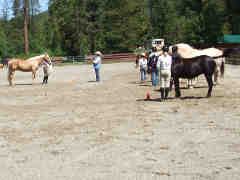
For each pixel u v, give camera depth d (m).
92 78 24.47
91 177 5.18
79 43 62.62
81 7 62.94
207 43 59.41
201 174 5.17
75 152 6.55
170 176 5.12
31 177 5.28
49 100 14.05
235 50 13.87
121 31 66.75
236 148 6.45
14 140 7.63
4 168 5.75
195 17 62.16
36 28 98.75
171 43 78.75
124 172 5.36
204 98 12.79
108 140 7.35
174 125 8.56
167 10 78.69
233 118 9.09
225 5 62.62
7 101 14.13
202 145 6.74
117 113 10.48
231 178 4.98
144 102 12.46
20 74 33.03
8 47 67.81
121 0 66.75
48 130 8.52
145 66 20.25
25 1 57.16
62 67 44.44
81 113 10.72
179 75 12.71
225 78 20.34
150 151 6.45
